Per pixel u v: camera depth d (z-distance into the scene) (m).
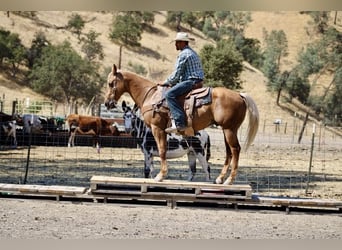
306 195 9.62
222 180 7.76
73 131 15.81
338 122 26.72
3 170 11.32
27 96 26.27
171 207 7.65
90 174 11.27
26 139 15.70
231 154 7.77
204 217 7.23
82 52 28.73
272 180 11.59
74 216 7.02
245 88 28.73
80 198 7.89
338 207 7.55
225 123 7.52
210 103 7.54
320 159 16.08
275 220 7.21
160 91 7.77
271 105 27.97
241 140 16.97
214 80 28.30
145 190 7.58
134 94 7.94
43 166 12.25
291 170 13.52
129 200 7.95
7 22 28.55
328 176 12.62
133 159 14.11
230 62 28.52
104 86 28.12
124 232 6.39
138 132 9.35
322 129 25.39
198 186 7.55
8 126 15.12
